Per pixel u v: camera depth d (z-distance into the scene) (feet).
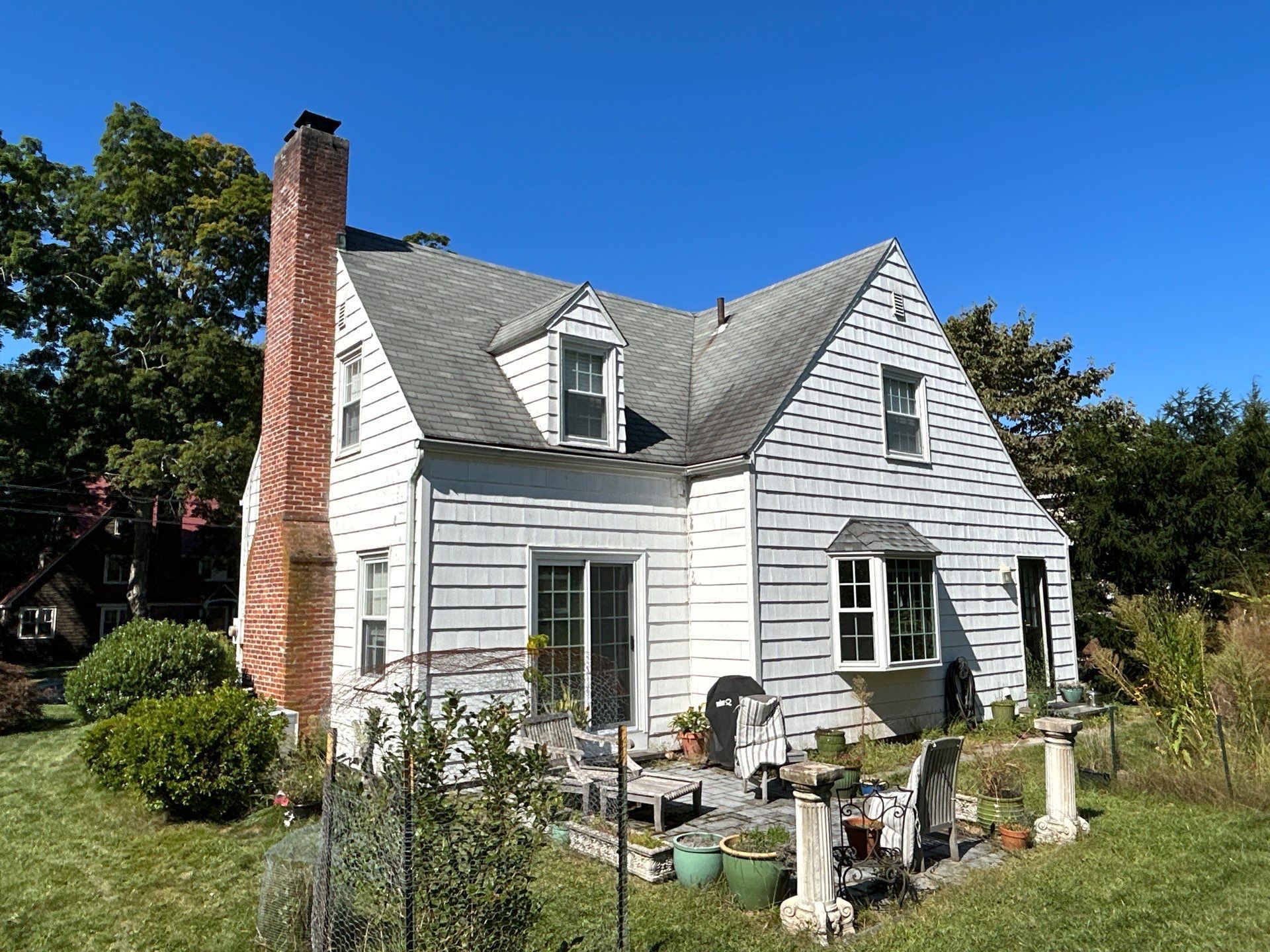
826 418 40.83
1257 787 27.20
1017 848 23.48
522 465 34.27
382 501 34.04
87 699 42.06
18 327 82.28
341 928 14.96
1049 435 82.94
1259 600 36.45
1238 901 19.17
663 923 18.35
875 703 40.50
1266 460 54.54
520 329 37.96
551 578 34.81
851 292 43.80
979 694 46.26
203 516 96.22
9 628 102.47
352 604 35.76
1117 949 16.90
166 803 26.71
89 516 97.96
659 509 38.70
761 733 29.43
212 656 44.14
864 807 23.12
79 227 85.15
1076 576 58.49
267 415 40.83
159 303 84.48
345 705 26.22
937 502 46.14
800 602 38.22
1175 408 74.59
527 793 15.28
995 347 85.71
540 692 32.37
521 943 14.88
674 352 50.49
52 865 23.11
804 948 17.19
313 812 27.27
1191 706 31.14
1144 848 23.08
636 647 36.96
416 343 36.37
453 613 31.48
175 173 86.53
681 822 26.04
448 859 14.21
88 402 84.84
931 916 18.76
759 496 37.19
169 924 19.10
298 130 40.32
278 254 41.09
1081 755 33.19
